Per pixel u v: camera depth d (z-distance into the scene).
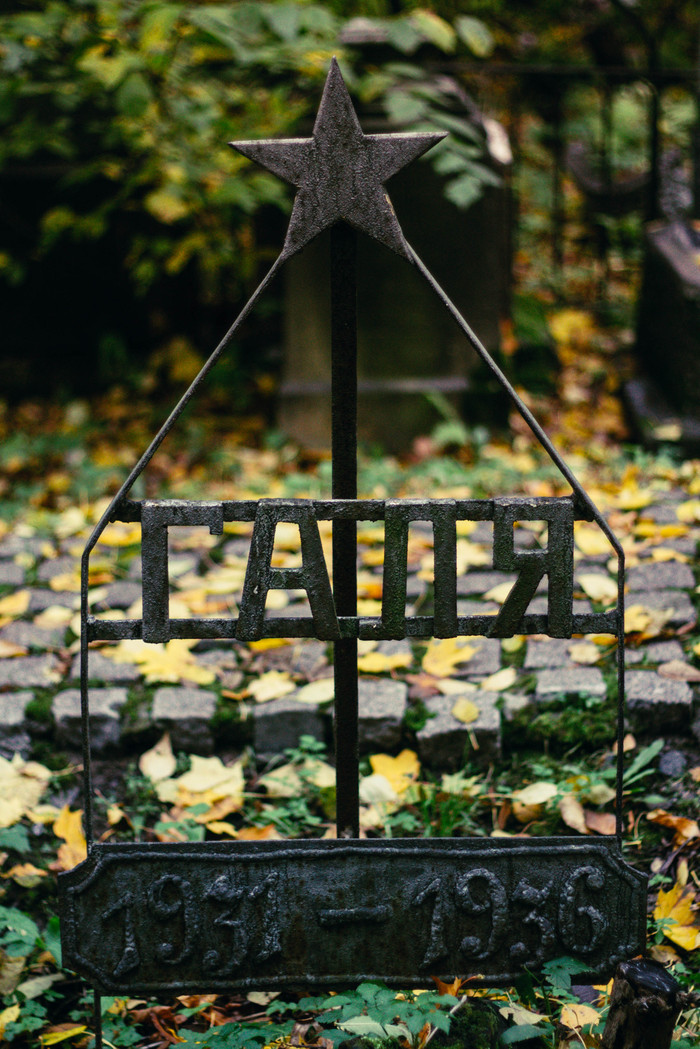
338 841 1.98
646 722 2.86
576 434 5.34
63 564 3.88
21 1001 2.38
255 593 1.93
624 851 2.59
